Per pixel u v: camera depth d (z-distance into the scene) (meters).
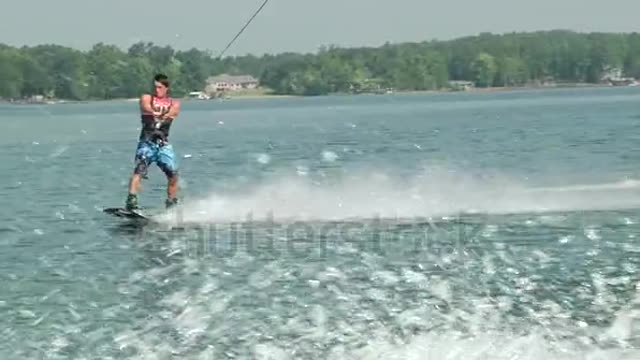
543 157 59.19
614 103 198.38
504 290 21.78
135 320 20.11
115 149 85.69
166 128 34.97
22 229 33.09
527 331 18.34
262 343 18.25
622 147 65.56
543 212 33.97
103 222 34.31
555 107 182.50
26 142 104.06
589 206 35.19
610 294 21.16
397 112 190.75
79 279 24.31
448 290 21.91
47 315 20.67
